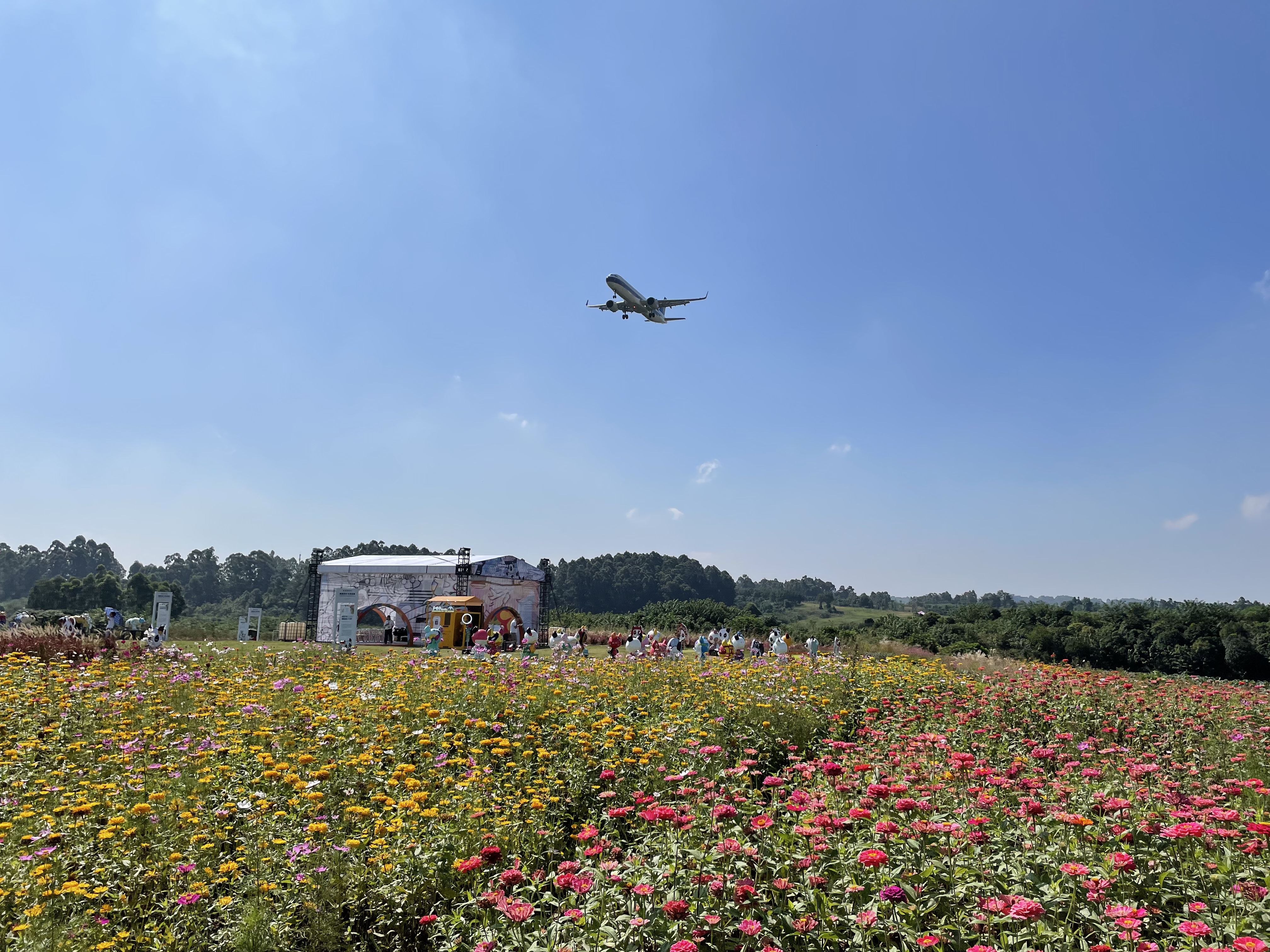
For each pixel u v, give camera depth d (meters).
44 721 10.53
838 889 4.79
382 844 6.00
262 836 6.23
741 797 6.66
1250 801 7.25
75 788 7.46
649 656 24.19
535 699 11.73
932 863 5.02
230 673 15.61
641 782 7.98
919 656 29.81
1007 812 6.07
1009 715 12.02
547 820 7.09
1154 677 17.25
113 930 4.98
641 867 5.07
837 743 7.89
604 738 9.27
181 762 8.16
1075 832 5.36
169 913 5.28
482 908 4.98
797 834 5.34
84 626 27.53
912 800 5.81
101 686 12.41
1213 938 4.24
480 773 7.70
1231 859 4.97
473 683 12.76
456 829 6.29
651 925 4.46
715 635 31.33
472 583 39.69
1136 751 9.91
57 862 5.58
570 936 4.59
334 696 11.85
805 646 35.09
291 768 7.91
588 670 15.49
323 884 5.55
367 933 5.46
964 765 6.84
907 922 4.55
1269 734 10.82
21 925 4.78
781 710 11.80
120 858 5.76
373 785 7.81
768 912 4.60
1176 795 6.26
